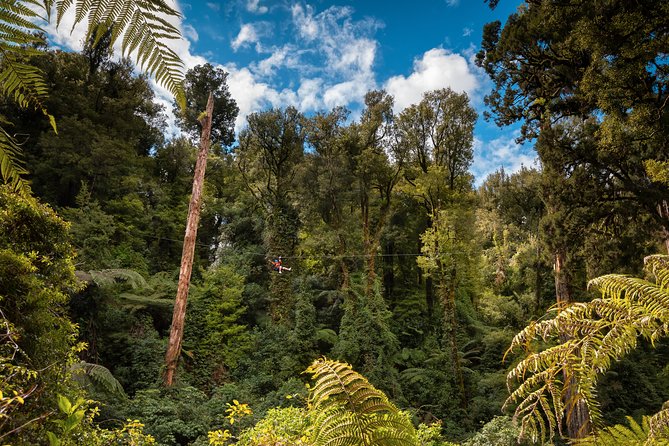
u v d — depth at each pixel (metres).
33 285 4.20
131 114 26.73
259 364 17.42
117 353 14.12
